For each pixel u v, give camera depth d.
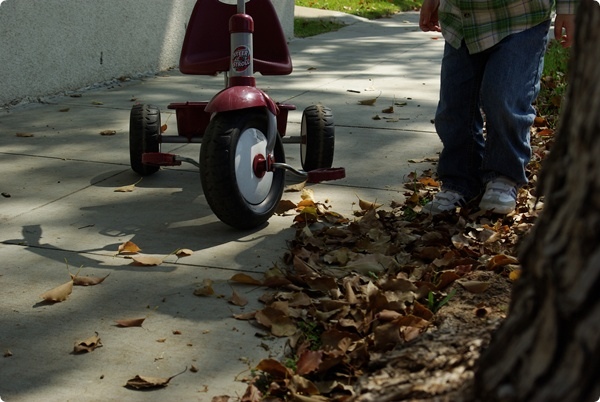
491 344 2.03
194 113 4.99
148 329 3.24
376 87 8.27
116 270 3.79
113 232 4.27
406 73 9.13
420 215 4.49
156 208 4.65
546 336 1.82
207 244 4.11
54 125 6.62
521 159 4.43
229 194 4.07
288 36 11.94
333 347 3.06
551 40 10.30
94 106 7.38
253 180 4.25
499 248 4.01
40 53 7.57
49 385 2.84
